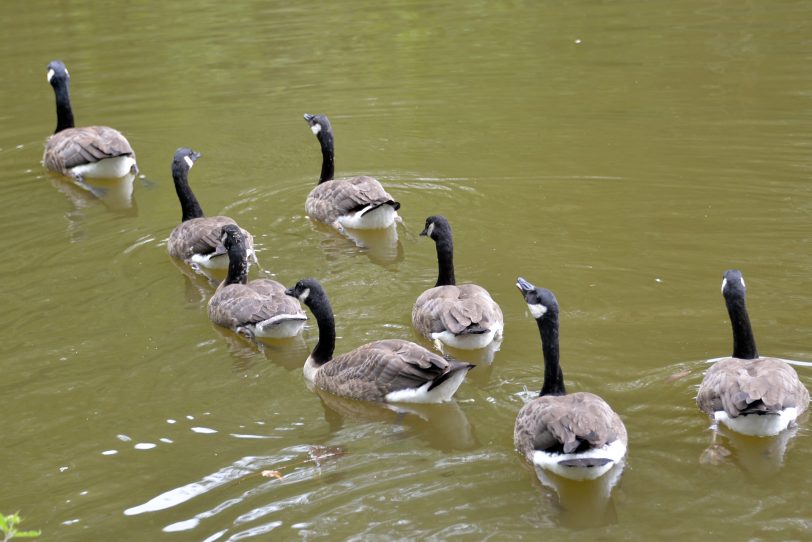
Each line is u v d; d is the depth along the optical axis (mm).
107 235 17609
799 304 13742
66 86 21844
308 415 11883
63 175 20578
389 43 27703
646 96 22812
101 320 14508
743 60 24562
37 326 14289
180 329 14281
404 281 15461
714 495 9703
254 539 9352
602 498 9750
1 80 25797
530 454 10234
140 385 12664
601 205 17719
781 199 17438
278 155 21109
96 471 10703
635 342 12945
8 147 22172
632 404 11430
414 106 23312
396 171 19734
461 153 20516
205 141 21969
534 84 24078
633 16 28812
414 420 11688
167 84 25219
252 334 13961
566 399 10352
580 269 15305
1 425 11711
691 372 12109
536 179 19016
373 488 10109
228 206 18703
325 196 17828
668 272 15047
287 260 16438
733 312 11820
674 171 18891
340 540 9281
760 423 10438
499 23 28969
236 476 10453
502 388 12180
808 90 22375
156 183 20094
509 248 16250
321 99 24000
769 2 29203
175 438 11336
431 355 11719
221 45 27938
